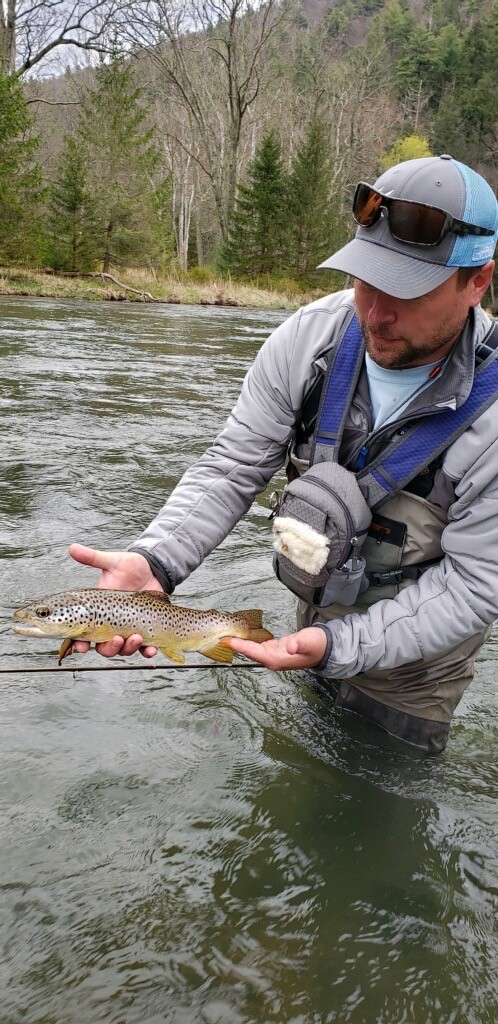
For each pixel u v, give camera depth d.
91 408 4.14
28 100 17.02
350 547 1.29
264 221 22.42
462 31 51.56
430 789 1.41
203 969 0.99
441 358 1.24
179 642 1.25
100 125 17.83
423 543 1.37
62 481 2.83
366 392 1.33
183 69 24.48
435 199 1.08
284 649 1.28
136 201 17.61
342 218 28.28
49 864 1.14
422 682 1.49
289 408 1.41
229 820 1.27
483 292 1.17
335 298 1.39
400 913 1.11
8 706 1.52
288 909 1.10
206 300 16.78
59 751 1.40
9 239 15.14
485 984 1.01
